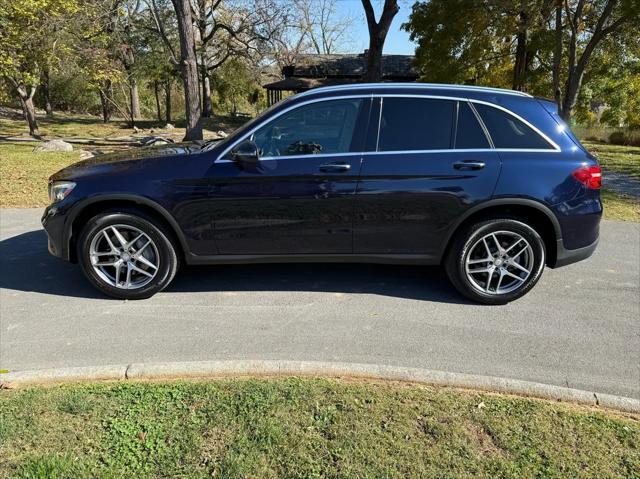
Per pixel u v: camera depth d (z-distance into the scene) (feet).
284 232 13.84
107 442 8.12
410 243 13.97
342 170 13.33
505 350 11.82
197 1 95.91
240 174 13.44
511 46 79.77
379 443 8.16
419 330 12.75
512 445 8.21
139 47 100.32
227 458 7.75
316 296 14.80
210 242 14.01
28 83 63.77
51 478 7.30
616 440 8.43
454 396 9.64
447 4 69.82
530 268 14.14
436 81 76.79
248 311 13.75
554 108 13.98
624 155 58.75
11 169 35.78
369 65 65.87
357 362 11.16
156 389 9.66
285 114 13.57
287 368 10.48
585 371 10.97
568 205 13.57
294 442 8.14
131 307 13.92
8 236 20.43
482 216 13.83
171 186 13.52
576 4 62.08
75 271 16.60
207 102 130.52
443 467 7.68
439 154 13.42
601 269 17.40
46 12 55.57
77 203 13.61
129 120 111.96
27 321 13.01
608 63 73.00
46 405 9.09
